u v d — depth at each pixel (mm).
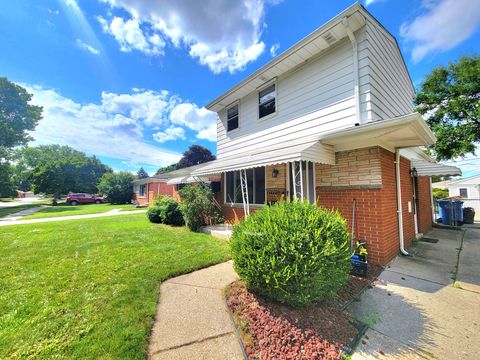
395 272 4586
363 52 5340
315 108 6371
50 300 3414
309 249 2939
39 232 8727
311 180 6250
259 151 7852
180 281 4258
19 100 26781
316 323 2777
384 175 5219
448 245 6691
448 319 2973
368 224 5113
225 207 9648
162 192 22672
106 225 10633
